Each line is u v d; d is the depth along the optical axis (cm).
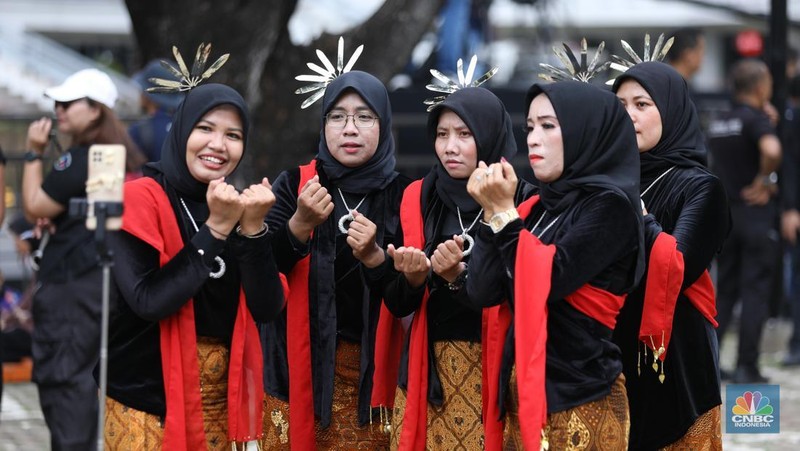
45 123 1636
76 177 1530
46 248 1566
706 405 1305
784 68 2680
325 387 1350
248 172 2619
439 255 1202
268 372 1384
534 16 4322
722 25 5631
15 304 2609
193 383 1152
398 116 2827
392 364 1357
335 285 1362
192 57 2530
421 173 2831
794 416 2114
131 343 1153
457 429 1266
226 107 1186
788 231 2647
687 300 1304
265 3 2530
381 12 2706
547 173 1120
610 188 1095
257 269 1166
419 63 3638
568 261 1073
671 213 1331
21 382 2523
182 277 1114
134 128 2005
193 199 1196
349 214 1362
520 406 1064
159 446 1149
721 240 1320
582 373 1090
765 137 2350
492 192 1093
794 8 4819
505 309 1142
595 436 1088
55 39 6097
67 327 1546
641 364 1287
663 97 1359
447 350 1273
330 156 1388
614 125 1120
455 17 3506
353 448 1370
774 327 3156
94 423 1559
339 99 1367
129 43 6191
